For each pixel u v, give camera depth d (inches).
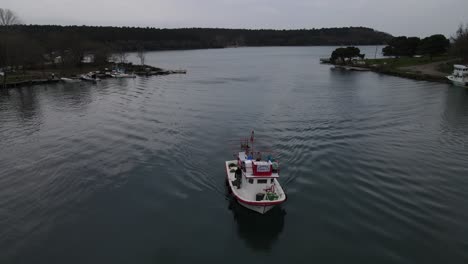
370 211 1229.7
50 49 6264.8
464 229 1120.2
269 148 1836.9
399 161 1660.9
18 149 1892.2
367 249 1040.8
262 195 1231.5
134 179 1498.5
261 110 2822.3
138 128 2250.2
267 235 1123.9
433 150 1817.2
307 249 1055.0
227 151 1812.3
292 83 4633.4
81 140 2022.6
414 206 1254.9
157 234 1130.0
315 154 1739.7
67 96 3590.1
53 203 1315.2
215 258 1025.5
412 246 1045.8
